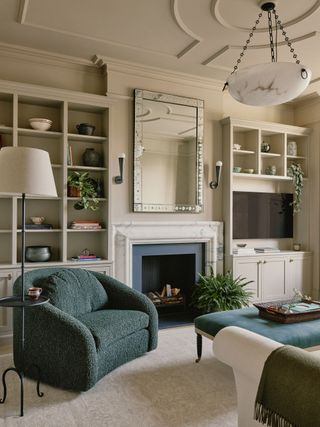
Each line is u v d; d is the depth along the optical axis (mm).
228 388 2697
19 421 2236
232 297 4305
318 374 1242
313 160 5309
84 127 3998
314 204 5285
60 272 3197
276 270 4969
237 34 3516
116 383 2754
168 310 4777
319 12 3105
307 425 1217
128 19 3264
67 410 2369
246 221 5094
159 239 4391
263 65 2389
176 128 4531
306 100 5297
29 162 2240
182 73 4449
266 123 4961
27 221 3939
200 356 3160
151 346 3334
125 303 3395
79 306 3090
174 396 2570
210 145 4797
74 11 3135
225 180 4832
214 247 4742
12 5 3047
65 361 2613
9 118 3854
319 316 2959
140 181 4328
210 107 4781
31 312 2756
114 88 4199
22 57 3881
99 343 2684
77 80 4160
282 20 3242
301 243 5457
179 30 3455
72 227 3924
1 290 3516
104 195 4168
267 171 5184
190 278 4777
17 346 2869
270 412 1347
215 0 2955
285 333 2611
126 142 4305
